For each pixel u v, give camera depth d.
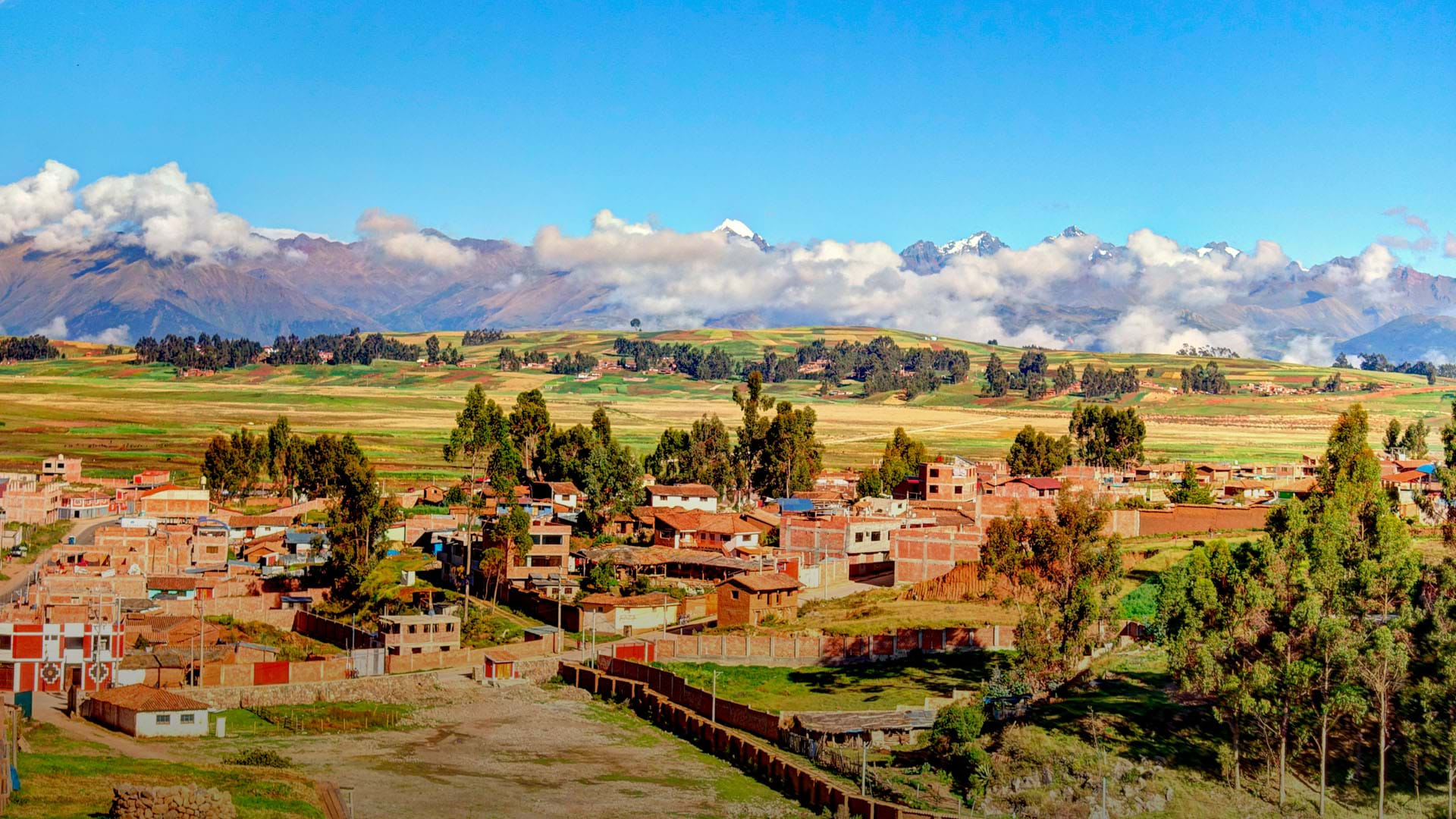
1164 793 83.12
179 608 139.00
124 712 96.31
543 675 124.06
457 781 89.38
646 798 87.38
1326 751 85.19
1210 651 87.56
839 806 83.69
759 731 101.81
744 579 141.25
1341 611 94.50
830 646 122.62
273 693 110.75
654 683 115.50
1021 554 109.31
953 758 90.69
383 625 129.00
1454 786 83.50
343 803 81.81
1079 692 102.00
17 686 107.31
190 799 68.56
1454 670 87.12
